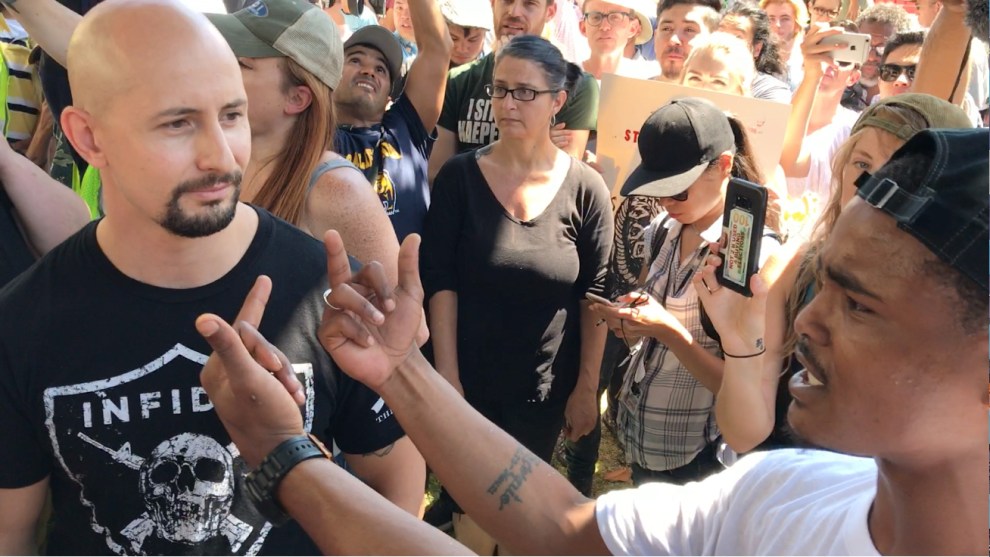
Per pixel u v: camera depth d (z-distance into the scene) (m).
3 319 1.29
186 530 1.33
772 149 2.79
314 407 1.39
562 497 1.23
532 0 3.76
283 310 1.37
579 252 2.76
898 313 0.76
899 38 3.99
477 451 1.20
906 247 0.75
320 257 1.44
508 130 2.65
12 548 1.34
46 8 2.20
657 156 2.33
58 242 1.88
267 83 1.83
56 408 1.27
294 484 0.93
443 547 0.84
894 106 1.98
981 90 3.18
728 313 1.88
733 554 1.08
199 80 1.20
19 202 1.82
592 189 2.73
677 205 2.34
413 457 1.57
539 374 2.74
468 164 2.72
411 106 2.86
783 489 1.04
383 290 1.15
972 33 2.16
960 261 0.72
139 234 1.28
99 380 1.28
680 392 2.37
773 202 2.46
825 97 3.57
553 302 2.70
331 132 1.95
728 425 1.92
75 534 1.35
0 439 1.29
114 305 1.29
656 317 2.24
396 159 2.76
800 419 0.88
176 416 1.30
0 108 2.98
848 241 0.80
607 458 3.88
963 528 0.80
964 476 0.79
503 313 2.70
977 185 0.73
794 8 4.73
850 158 2.02
